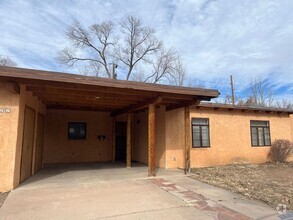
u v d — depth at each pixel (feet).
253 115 38.60
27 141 22.57
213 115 34.76
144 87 20.52
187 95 24.34
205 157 33.22
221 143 34.86
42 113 31.17
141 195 17.13
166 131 31.24
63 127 38.01
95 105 32.50
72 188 19.11
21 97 19.47
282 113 41.83
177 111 32.42
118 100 27.63
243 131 37.19
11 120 18.51
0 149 18.17
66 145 37.96
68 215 13.05
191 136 32.58
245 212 13.80
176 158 31.42
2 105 18.37
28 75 16.33
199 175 25.85
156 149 33.42
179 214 13.35
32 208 14.15
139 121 39.58
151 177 23.88
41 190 18.40
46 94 24.45
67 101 29.17
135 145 40.93
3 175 18.15
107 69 78.07
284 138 41.39
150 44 81.10
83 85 19.92
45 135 36.65
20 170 20.29
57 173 26.50
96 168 30.83
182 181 22.35
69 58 73.67
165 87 21.43
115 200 15.84
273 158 38.93
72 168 30.86
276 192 19.01
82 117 39.50
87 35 75.66
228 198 16.80
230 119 36.22
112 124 41.09
